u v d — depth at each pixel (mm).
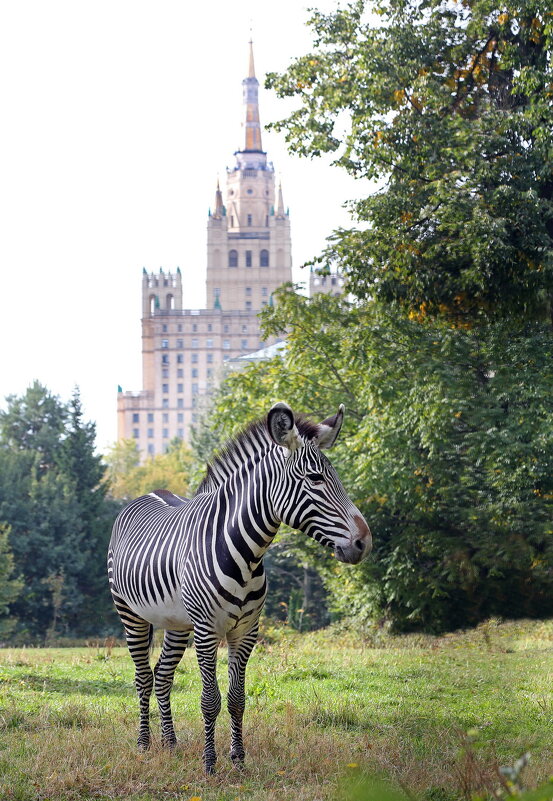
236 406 27250
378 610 25594
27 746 7324
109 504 69062
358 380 25406
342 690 11242
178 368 192000
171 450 133500
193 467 56438
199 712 9172
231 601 6371
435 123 20766
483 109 21625
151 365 193500
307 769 6562
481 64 22297
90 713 9047
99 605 59969
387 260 21656
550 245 19578
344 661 15125
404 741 7645
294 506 6129
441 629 24562
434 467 23062
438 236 21156
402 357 23188
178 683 11656
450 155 20891
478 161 19875
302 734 7738
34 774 6457
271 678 12109
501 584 24359
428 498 23656
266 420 6074
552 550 22016
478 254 19109
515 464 20844
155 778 6301
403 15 22422
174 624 7070
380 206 21297
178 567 6758
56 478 62562
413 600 24297
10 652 20547
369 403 22812
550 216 19844
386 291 21469
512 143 20547
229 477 6656
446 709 9586
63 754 6984
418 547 24688
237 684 6672
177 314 192500
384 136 21891
